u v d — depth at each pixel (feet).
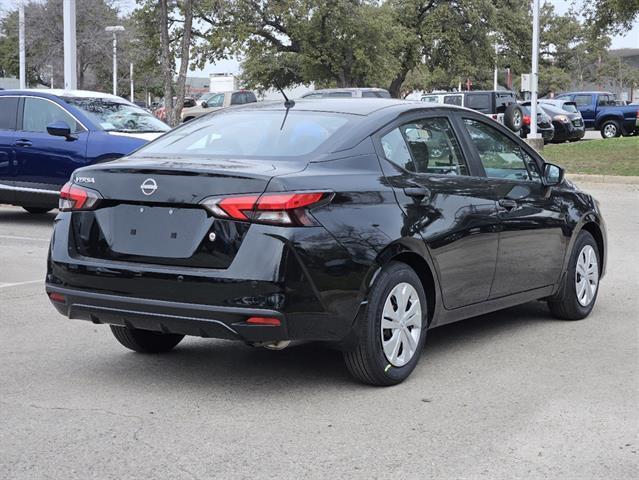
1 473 13.42
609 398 17.20
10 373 18.90
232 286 15.78
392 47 146.61
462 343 21.62
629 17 88.58
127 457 14.08
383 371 17.54
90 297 17.10
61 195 18.13
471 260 19.67
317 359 20.16
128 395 17.38
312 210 16.22
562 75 244.22
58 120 41.50
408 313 18.01
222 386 18.01
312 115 19.04
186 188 16.35
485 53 164.04
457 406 16.69
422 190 18.47
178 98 76.23
